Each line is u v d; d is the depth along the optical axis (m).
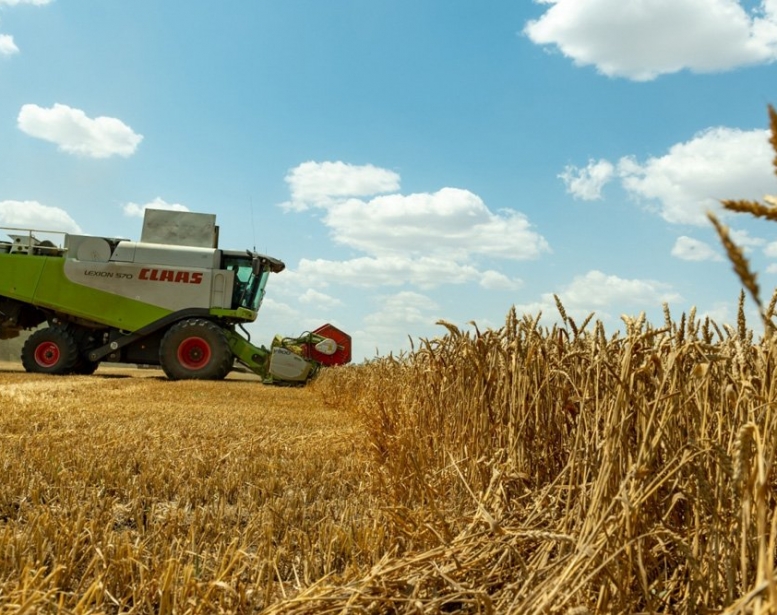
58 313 21.92
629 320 2.49
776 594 1.17
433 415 5.11
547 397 3.40
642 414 2.39
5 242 21.98
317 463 6.59
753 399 2.31
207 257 21.48
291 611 2.43
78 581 3.23
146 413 10.34
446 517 3.50
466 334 4.30
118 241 21.92
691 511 2.44
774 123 0.86
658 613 2.26
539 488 3.28
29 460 6.01
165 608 2.78
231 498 5.35
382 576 2.58
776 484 2.23
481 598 2.21
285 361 20.66
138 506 4.76
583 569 2.06
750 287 0.76
